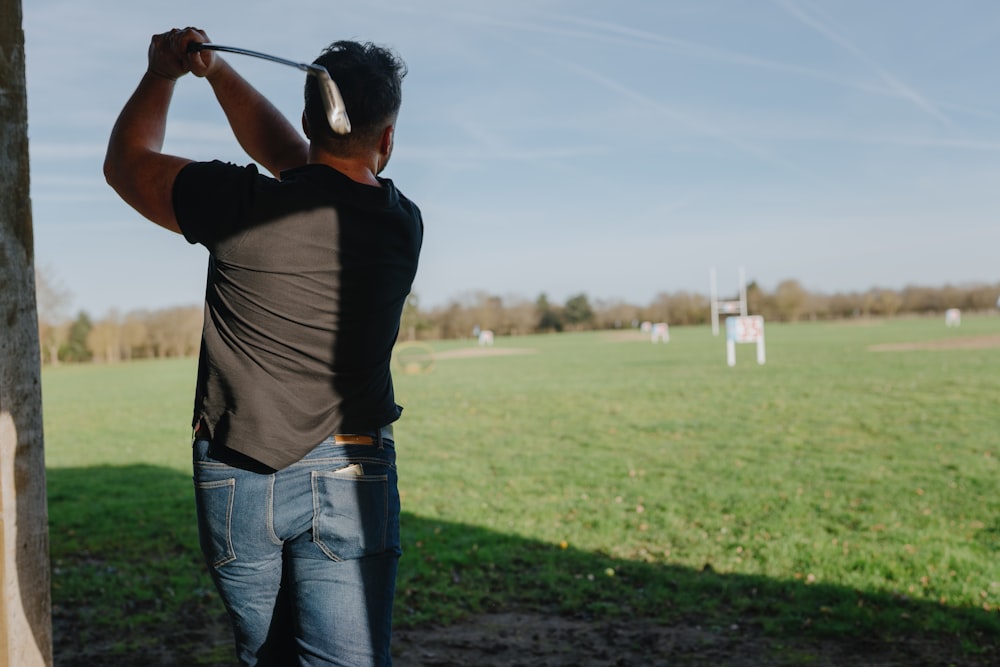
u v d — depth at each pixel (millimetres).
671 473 11094
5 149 1736
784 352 34281
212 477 1694
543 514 9047
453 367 33750
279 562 1762
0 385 1728
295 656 1815
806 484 10094
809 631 5387
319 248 1683
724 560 7078
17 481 1767
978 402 16578
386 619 1799
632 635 5406
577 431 15156
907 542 7406
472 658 5023
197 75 1808
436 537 8078
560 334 83125
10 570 1751
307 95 1804
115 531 8555
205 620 5758
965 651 4945
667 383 22906
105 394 28484
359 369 1750
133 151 1708
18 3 1758
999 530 7793
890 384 20125
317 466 1708
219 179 1655
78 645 5250
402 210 1850
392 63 1891
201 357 1734
